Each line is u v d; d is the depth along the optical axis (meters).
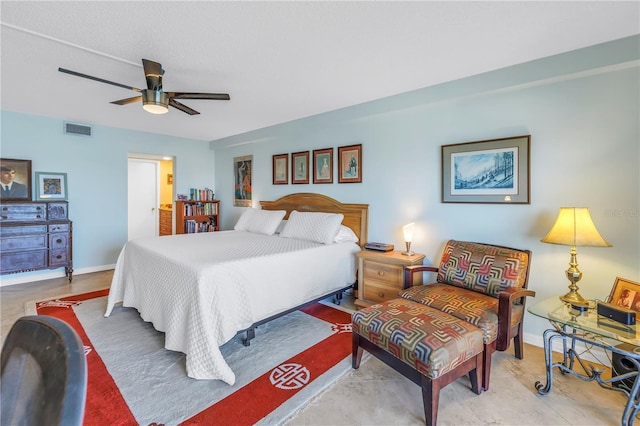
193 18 1.76
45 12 1.69
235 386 1.90
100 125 4.50
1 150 3.75
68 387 0.47
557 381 2.00
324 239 3.34
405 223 3.28
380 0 1.60
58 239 3.94
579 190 2.28
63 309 3.09
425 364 1.56
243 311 2.31
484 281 2.32
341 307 3.30
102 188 4.57
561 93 2.34
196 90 2.96
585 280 2.28
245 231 4.34
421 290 2.39
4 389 0.56
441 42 2.06
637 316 1.81
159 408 1.69
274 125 4.41
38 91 3.02
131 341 2.44
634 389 1.52
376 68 2.47
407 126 3.22
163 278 2.42
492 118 2.66
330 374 2.05
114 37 1.96
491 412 1.71
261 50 2.15
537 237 2.46
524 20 1.80
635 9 1.69
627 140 2.11
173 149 5.32
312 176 4.18
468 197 2.81
